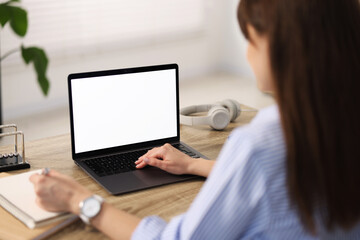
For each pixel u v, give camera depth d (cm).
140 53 521
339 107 79
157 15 523
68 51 463
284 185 81
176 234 93
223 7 573
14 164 152
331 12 79
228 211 84
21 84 435
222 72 588
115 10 488
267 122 85
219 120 188
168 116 173
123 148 166
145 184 143
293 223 83
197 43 568
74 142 157
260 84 90
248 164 81
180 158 151
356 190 82
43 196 116
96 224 109
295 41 79
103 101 160
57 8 446
